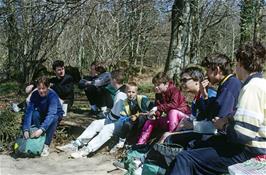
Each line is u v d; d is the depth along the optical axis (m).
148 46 25.03
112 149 6.56
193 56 16.17
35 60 12.04
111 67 14.02
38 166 5.99
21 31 11.48
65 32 16.47
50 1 9.58
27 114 6.46
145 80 19.30
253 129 3.30
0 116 6.95
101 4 10.16
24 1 9.88
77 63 19.88
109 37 13.89
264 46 3.54
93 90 8.87
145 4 11.06
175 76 13.12
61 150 6.61
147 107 6.53
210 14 14.81
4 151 6.63
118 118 6.62
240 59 3.55
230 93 3.97
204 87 4.52
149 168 4.13
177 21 13.16
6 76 15.35
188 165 3.62
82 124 8.28
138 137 6.42
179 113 5.97
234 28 21.28
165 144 4.17
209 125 4.15
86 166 6.00
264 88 3.35
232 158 3.56
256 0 13.80
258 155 3.45
